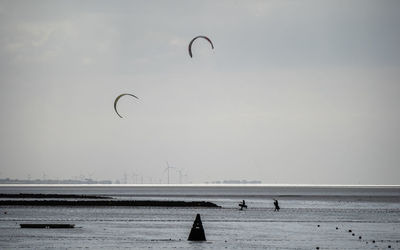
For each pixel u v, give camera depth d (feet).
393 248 510.99
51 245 512.63
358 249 504.02
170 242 540.11
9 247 499.51
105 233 608.19
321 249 503.61
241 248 505.25
